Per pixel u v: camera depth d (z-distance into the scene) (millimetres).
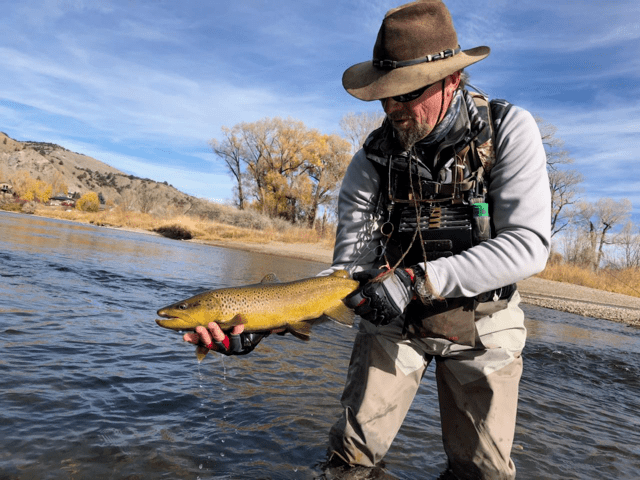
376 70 1959
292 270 17625
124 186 194750
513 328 2184
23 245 14453
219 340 1986
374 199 2342
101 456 2535
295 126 48656
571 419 3971
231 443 2854
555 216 37000
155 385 3723
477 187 1997
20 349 4238
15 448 2506
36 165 171750
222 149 50625
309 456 2742
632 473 3004
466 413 2197
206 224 37438
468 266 1869
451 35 1926
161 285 9375
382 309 1831
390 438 2391
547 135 35844
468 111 2002
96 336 4988
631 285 19828
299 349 5422
